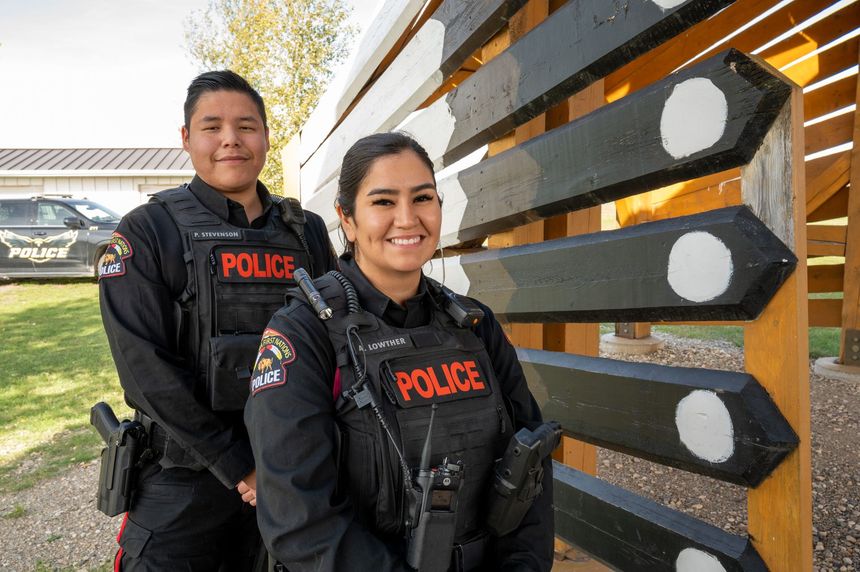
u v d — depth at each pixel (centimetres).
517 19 214
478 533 123
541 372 201
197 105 184
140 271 170
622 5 155
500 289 219
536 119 225
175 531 174
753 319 135
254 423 112
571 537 197
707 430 143
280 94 1488
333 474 109
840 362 473
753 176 132
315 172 538
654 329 738
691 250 142
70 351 723
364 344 117
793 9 349
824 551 246
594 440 179
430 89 277
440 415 117
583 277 178
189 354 175
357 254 131
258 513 110
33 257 1178
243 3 1487
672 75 146
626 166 159
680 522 159
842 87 416
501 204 218
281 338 115
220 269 177
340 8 1534
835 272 475
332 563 101
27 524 340
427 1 275
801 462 129
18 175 1612
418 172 121
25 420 500
